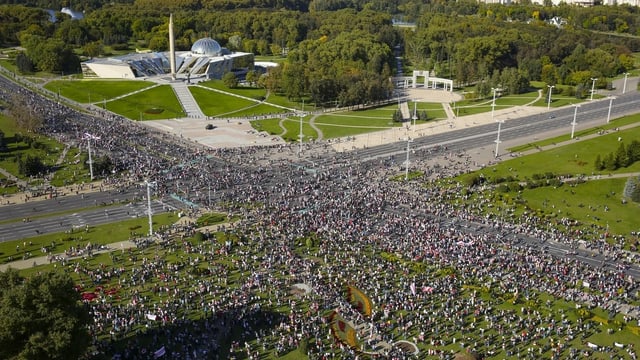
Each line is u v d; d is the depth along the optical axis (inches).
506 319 6658.5
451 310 6811.0
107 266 7854.3
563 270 7687.0
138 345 6141.7
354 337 6348.4
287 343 6215.6
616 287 7332.7
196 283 7372.1
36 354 5187.0
